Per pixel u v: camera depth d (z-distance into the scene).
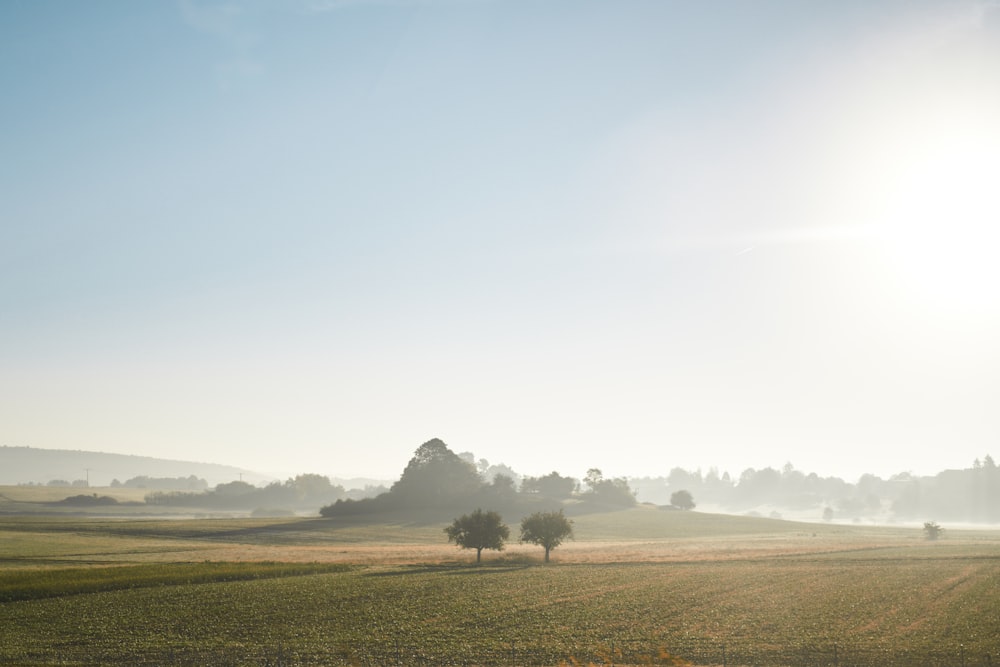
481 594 67.75
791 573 82.38
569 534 105.31
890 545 128.75
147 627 52.94
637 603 62.47
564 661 42.69
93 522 168.38
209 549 117.50
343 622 54.59
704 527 188.00
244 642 48.16
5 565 89.88
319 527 165.00
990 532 198.62
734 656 43.56
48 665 41.62
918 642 46.31
